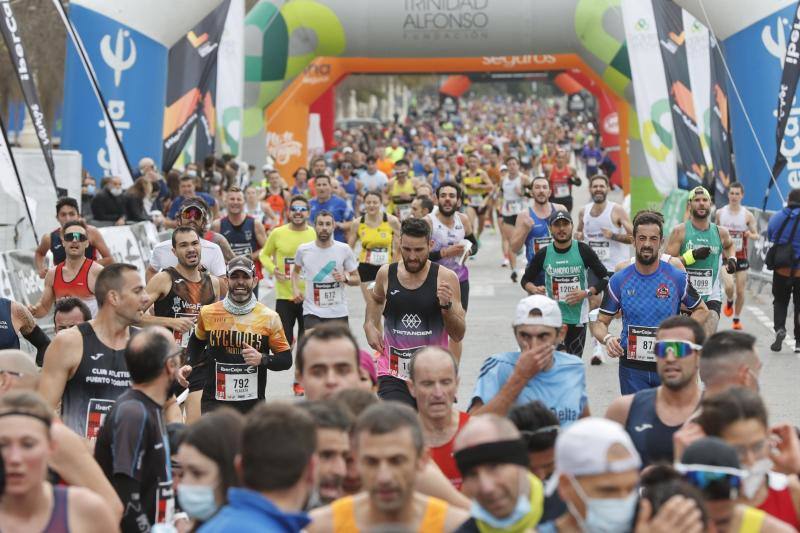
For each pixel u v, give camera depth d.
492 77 122.62
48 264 36.31
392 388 22.05
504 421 10.41
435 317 23.19
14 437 11.01
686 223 30.95
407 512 10.84
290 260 33.12
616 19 73.62
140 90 50.12
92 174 49.53
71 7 49.75
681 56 57.66
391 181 56.81
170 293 24.81
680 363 15.27
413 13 74.62
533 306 16.58
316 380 13.76
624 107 82.69
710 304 31.08
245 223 37.34
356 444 10.68
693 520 9.58
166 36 50.84
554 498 11.83
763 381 31.38
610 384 31.61
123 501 14.44
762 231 48.97
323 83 82.56
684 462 10.42
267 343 22.58
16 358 15.21
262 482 9.69
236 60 63.56
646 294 22.95
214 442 11.38
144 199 45.41
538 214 38.50
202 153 60.47
